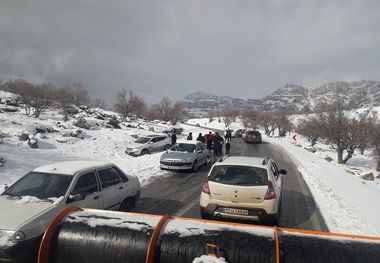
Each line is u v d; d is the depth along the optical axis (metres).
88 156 21.61
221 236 4.00
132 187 8.17
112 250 4.09
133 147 24.72
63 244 4.25
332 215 8.80
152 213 8.60
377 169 41.47
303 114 100.56
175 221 4.34
